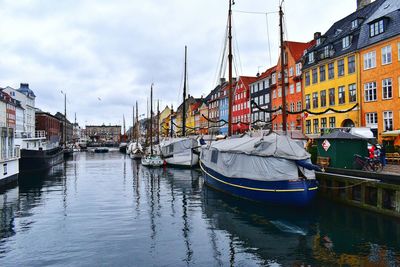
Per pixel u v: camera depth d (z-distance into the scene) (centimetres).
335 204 1934
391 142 2731
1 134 3042
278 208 1869
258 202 1978
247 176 2020
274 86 5478
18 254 1258
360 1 4275
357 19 3772
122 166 5303
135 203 2212
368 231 1452
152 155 5331
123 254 1253
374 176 1775
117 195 2541
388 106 3139
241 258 1202
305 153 1811
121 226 1638
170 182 3256
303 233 1464
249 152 1984
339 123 3847
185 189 2792
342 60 3822
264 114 5941
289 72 5059
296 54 4972
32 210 2017
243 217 1770
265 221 1677
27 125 7569
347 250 1251
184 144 4556
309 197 1767
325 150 2327
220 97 8250
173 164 4681
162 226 1631
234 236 1454
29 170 4234
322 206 1919
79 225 1661
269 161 1859
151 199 2352
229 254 1244
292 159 1781
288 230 1512
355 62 3581
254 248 1301
